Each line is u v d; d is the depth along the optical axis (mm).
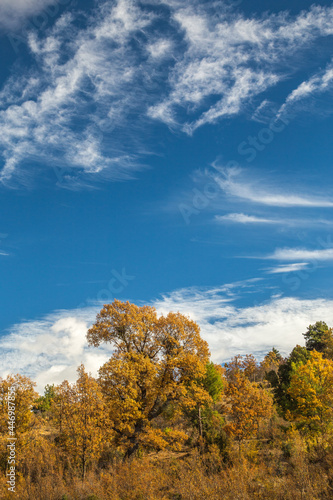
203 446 24672
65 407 22016
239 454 20312
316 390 27750
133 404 26203
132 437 27375
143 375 28344
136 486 15211
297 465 13953
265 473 14766
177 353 29828
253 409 27609
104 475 17250
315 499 10844
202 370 29266
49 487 16062
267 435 28953
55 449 22016
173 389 28609
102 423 22547
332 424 26000
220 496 12516
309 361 29203
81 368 22750
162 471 18031
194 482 14156
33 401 24531
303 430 27750
